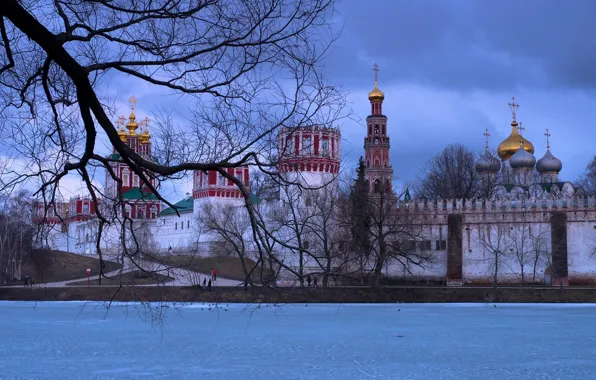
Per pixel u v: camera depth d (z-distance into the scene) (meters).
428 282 119.38
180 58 11.17
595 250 115.06
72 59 10.09
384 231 109.12
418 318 82.50
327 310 92.19
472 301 103.19
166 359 55.09
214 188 143.00
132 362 53.91
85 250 131.62
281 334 69.50
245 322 80.31
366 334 68.88
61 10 10.78
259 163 11.66
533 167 164.88
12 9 9.45
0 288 101.88
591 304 100.88
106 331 73.25
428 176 158.12
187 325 78.19
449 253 119.00
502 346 61.00
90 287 102.94
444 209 121.25
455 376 47.97
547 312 89.31
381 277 117.38
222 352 58.56
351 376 48.22
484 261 119.44
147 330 73.88
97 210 11.82
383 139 158.00
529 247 117.94
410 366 51.72
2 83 12.40
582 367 50.88
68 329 74.94
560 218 117.06
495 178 155.88
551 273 115.81
